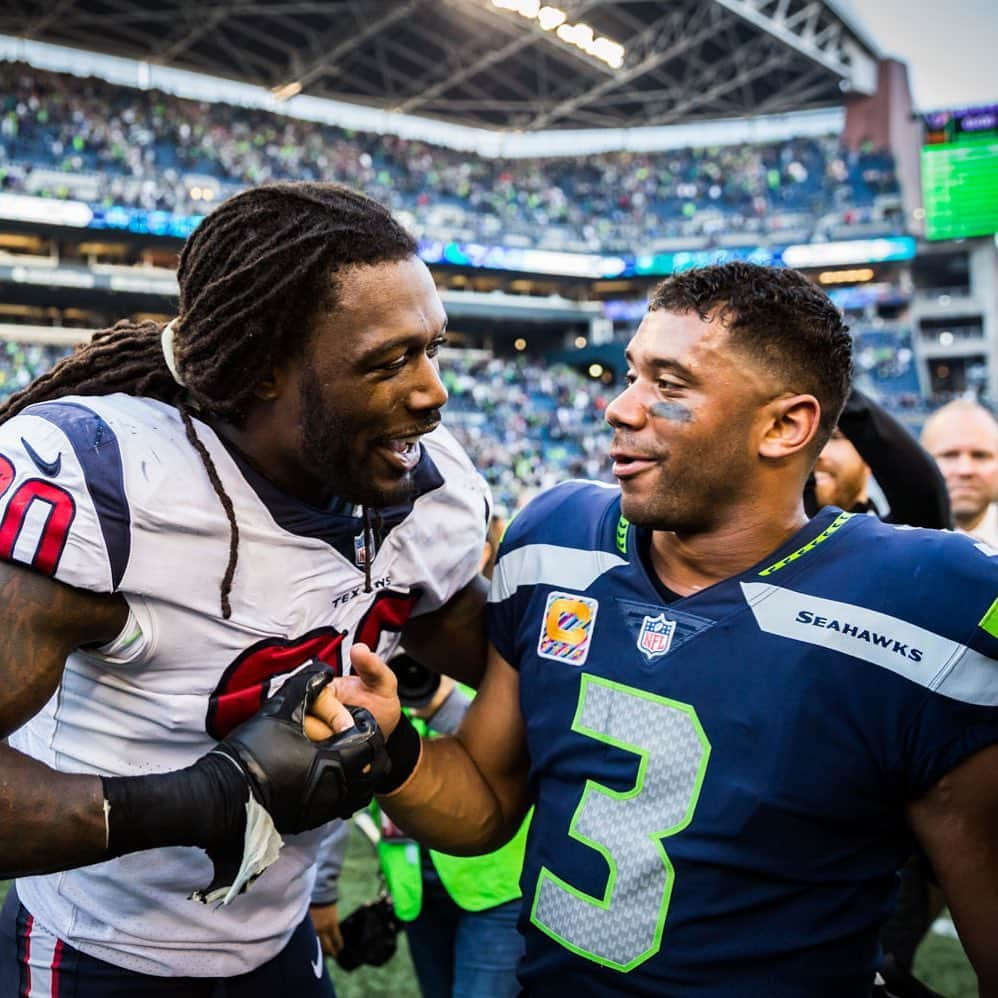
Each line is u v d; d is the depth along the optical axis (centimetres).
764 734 97
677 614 104
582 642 110
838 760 96
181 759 113
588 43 2291
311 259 96
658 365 102
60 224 1812
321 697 103
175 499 100
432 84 2520
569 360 2492
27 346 1781
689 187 2631
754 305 99
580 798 106
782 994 96
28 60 2081
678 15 2247
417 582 124
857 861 99
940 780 95
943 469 273
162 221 1895
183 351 105
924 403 2189
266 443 106
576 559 115
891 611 97
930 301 2480
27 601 92
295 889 129
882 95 2617
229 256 101
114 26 2156
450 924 180
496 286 2491
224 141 2194
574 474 1977
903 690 94
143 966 118
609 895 101
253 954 125
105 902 116
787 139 2691
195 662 107
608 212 2617
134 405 106
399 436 103
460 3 2088
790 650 98
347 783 100
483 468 1883
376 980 261
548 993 108
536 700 113
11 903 127
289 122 2355
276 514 107
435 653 138
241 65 2392
